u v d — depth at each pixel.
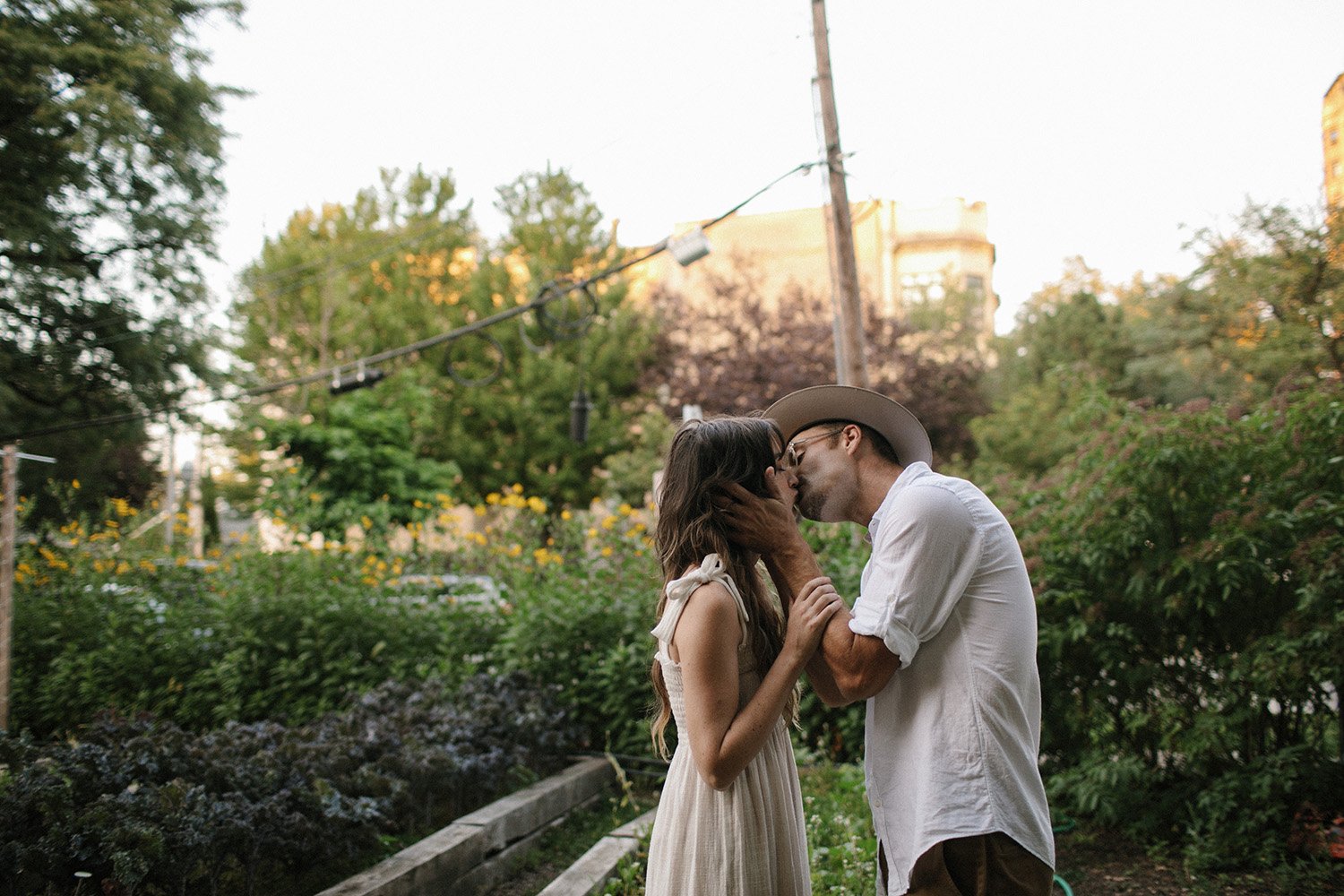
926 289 27.52
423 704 5.91
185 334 13.91
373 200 25.30
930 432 21.70
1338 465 4.85
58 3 12.05
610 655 6.76
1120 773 4.94
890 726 2.13
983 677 2.03
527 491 23.41
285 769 4.24
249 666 7.49
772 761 2.13
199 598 8.52
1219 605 5.07
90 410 13.95
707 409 21.59
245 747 4.45
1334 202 15.38
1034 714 2.12
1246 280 15.76
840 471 2.38
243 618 7.67
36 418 13.52
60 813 3.38
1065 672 5.45
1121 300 25.41
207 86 12.91
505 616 7.60
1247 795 4.68
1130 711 5.38
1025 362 23.23
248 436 16.05
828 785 5.59
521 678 6.68
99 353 13.41
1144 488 5.17
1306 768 4.61
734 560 2.11
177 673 7.64
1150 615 5.30
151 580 9.02
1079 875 4.65
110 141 11.86
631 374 23.97
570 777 5.78
